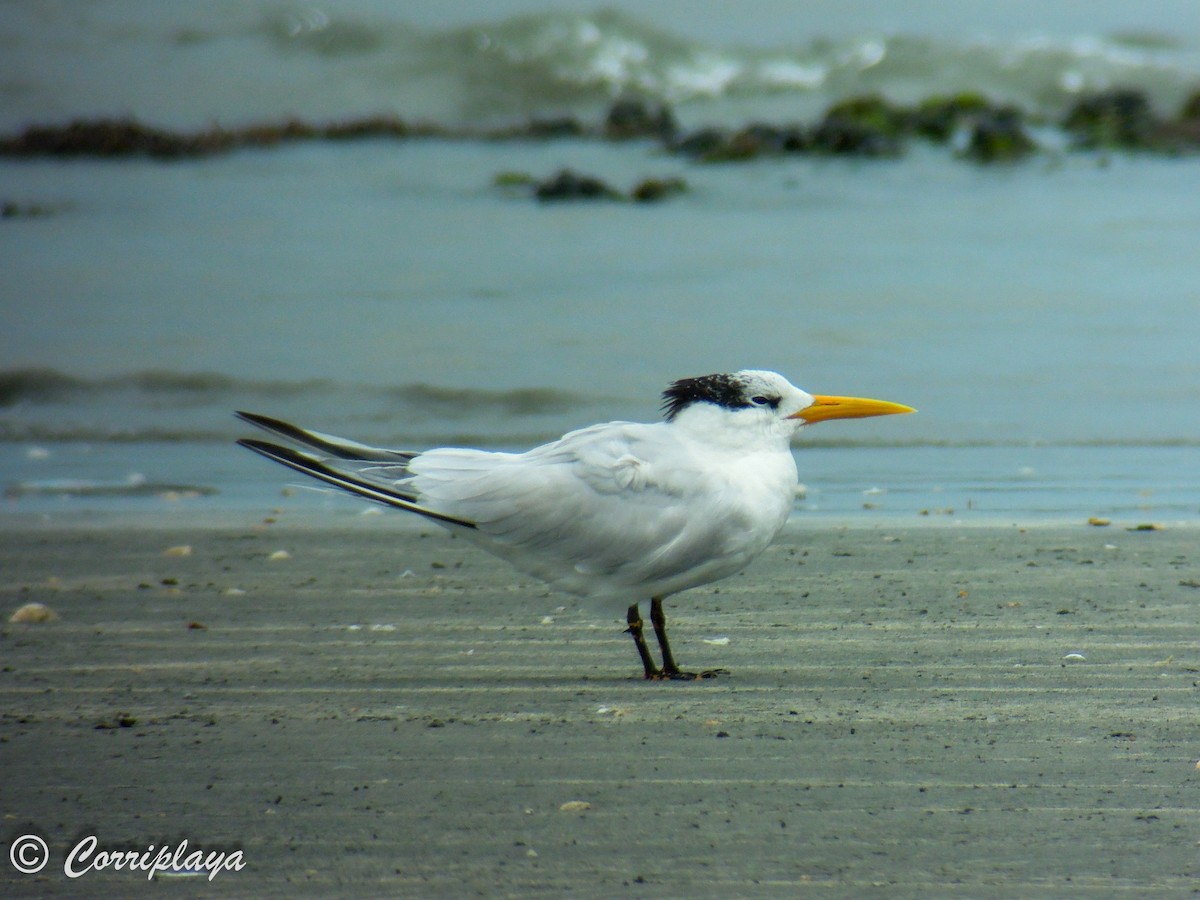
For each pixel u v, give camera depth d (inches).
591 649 357.7
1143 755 268.8
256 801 249.4
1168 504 527.8
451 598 409.7
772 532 338.0
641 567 327.6
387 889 214.4
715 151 1475.1
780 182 1347.2
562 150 1561.3
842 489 561.0
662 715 298.4
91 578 431.8
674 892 211.9
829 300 920.3
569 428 683.4
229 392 750.5
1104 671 327.0
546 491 327.0
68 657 347.6
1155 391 730.2
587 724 292.0
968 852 225.0
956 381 749.3
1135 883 213.6
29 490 565.6
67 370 773.3
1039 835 231.3
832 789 252.4
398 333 858.8
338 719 296.8
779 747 275.6
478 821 239.3
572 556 329.7
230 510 535.2
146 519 517.7
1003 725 288.0
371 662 343.9
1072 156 1485.0
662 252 1058.1
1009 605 390.6
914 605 392.5
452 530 338.0
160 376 769.6
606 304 918.4
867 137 1488.7
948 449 636.1
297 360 802.8
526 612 394.6
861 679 324.8
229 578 432.1
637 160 1492.4
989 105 1628.9
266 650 354.9
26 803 249.3
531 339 841.5
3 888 217.2
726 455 338.6
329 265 1036.5
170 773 263.6
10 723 294.0
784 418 342.3
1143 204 1210.0
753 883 214.7
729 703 306.8
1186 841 228.2
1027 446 639.1
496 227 1154.7
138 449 650.8
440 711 302.4
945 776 258.5
